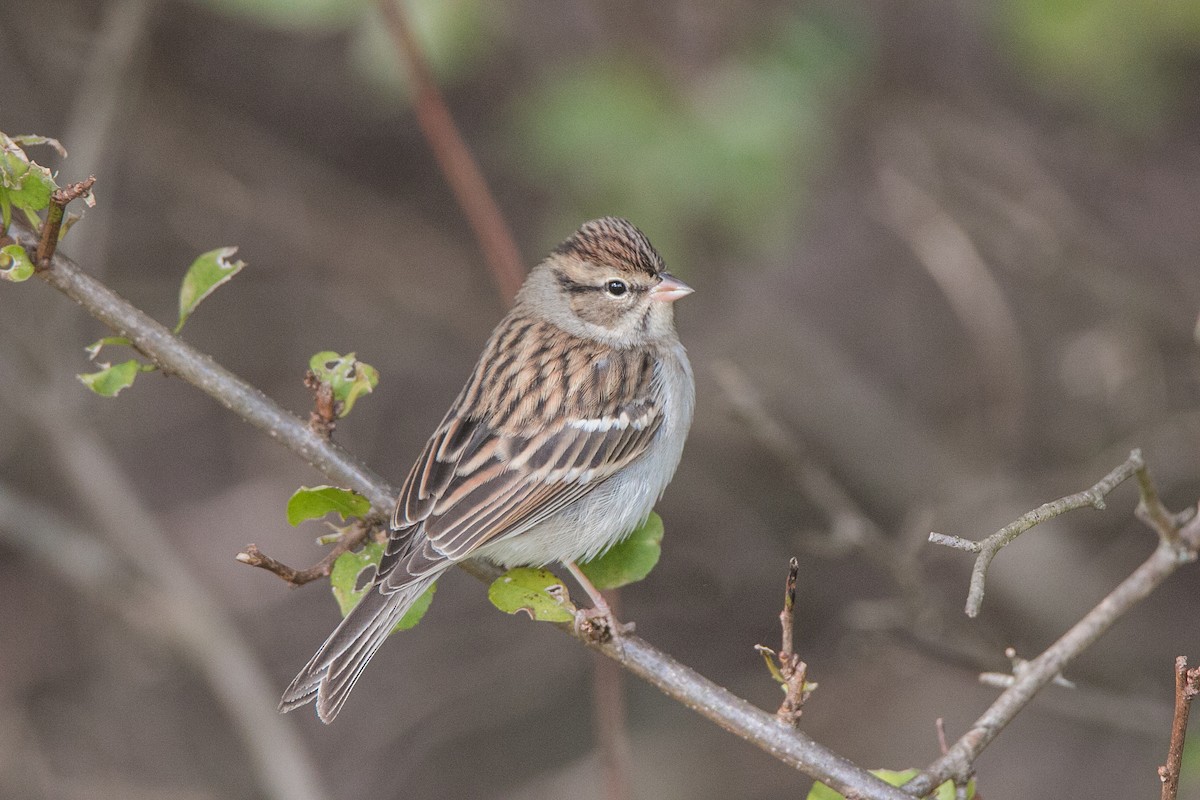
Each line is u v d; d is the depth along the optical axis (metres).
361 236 14.54
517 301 8.45
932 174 13.39
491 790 14.34
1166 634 13.78
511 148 13.92
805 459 12.17
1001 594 13.57
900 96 13.61
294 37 14.64
